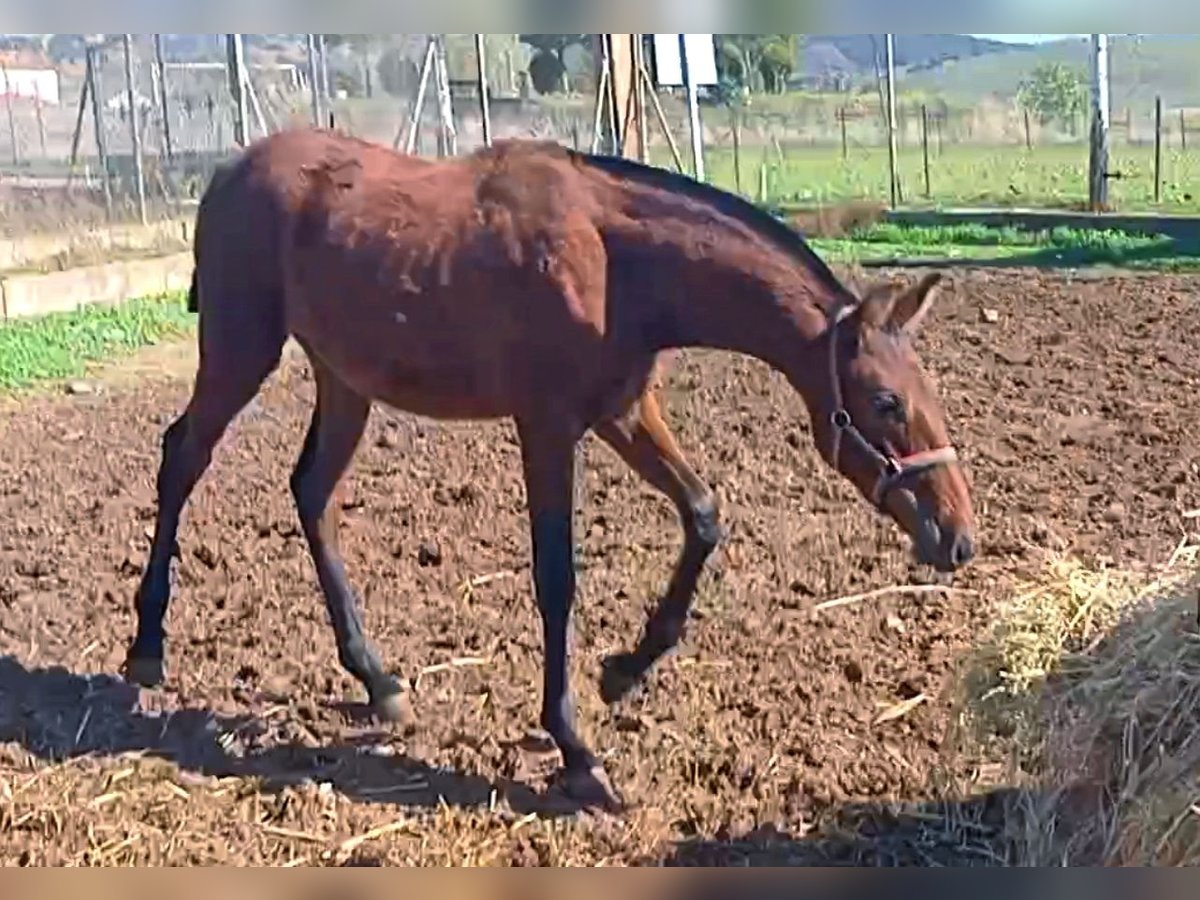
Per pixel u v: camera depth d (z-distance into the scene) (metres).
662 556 6.48
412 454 8.18
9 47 23.08
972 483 7.45
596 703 5.04
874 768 4.58
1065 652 4.06
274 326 4.81
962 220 17.28
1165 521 6.87
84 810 4.39
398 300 4.39
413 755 4.75
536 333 4.25
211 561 6.43
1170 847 3.56
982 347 10.61
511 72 24.97
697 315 4.28
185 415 5.06
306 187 4.65
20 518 7.12
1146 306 12.02
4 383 10.18
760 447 8.23
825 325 4.19
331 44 21.11
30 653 5.49
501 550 6.64
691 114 18.41
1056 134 26.27
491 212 4.31
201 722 4.97
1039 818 3.90
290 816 4.38
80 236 14.48
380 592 6.10
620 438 4.65
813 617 5.75
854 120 27.30
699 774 4.59
